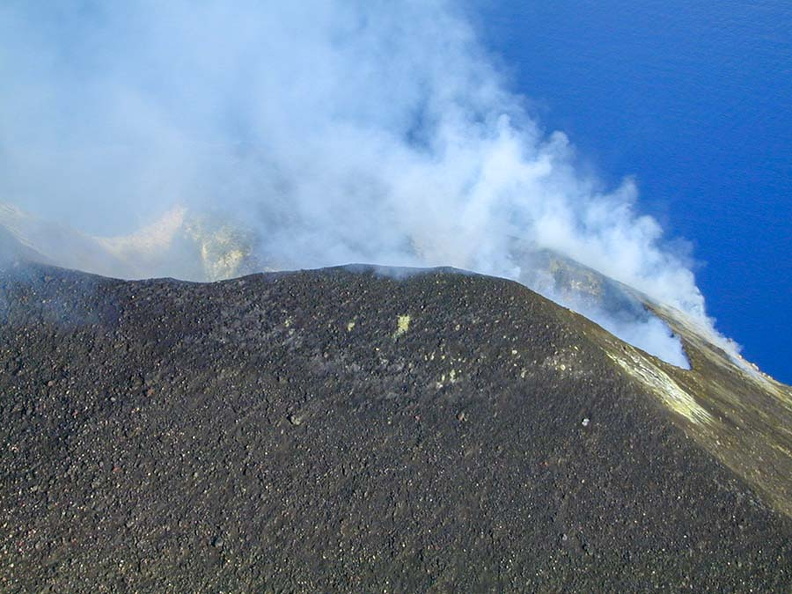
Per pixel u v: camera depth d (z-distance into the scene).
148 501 24.03
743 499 26.75
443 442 26.11
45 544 22.91
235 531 24.08
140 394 25.47
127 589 22.81
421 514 25.06
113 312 26.78
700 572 25.34
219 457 25.02
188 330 26.75
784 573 25.72
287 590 23.55
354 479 25.28
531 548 24.95
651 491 26.34
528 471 26.05
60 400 25.14
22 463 24.00
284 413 25.89
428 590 24.05
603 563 25.03
